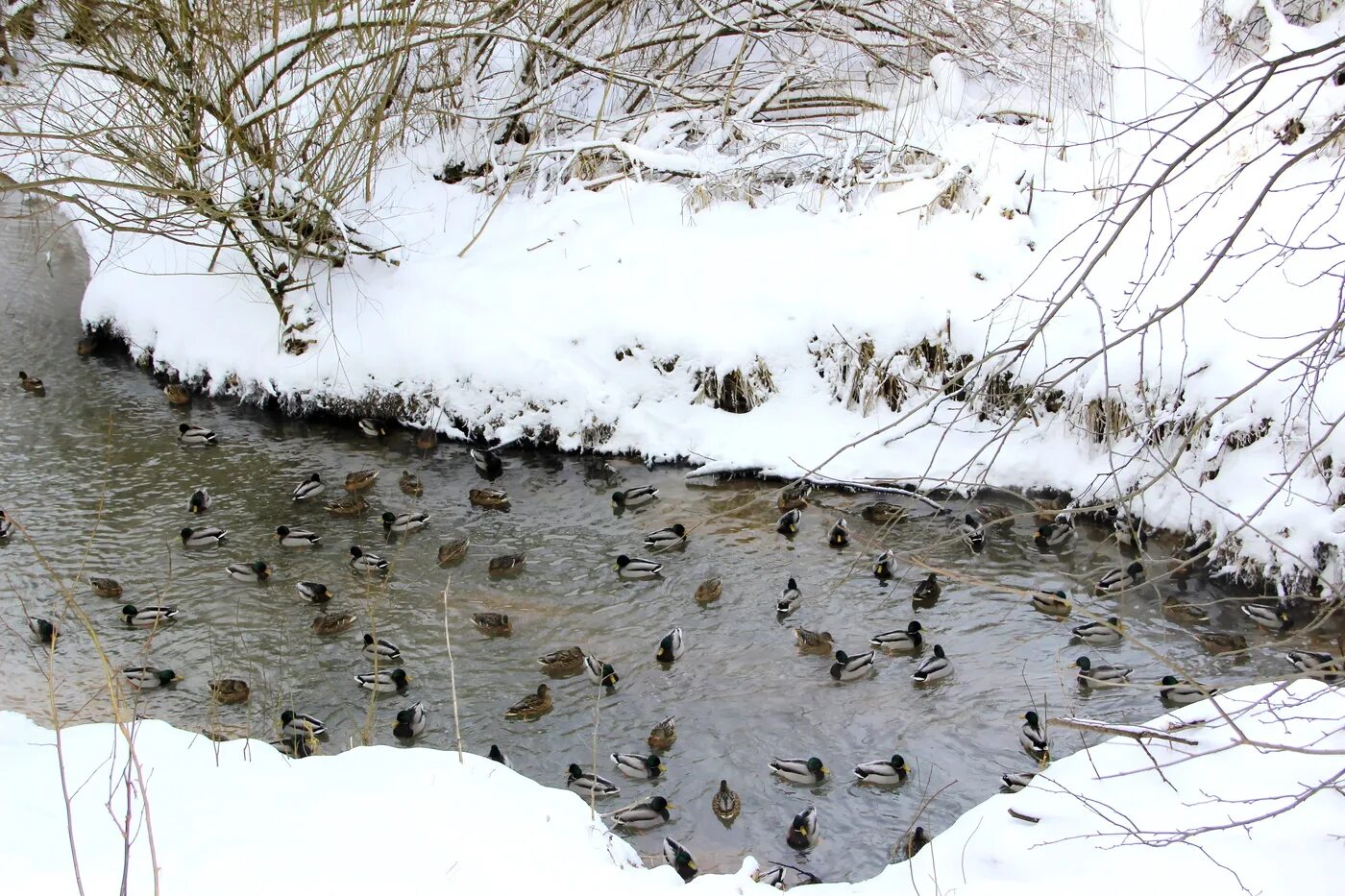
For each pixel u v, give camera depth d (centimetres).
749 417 1590
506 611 1294
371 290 1738
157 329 1842
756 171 1788
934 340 1531
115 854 622
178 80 1573
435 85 1842
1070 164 1659
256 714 1118
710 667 1194
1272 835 652
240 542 1425
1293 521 1216
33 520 1452
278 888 593
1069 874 660
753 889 696
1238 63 1716
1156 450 1364
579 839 687
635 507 1488
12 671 1170
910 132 1744
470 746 1085
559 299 1672
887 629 1249
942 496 1462
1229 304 1384
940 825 970
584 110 2067
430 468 1602
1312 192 1456
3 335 1953
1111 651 1192
